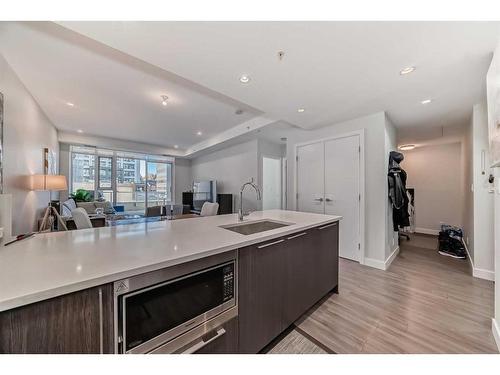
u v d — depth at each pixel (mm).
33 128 3197
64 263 868
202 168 7652
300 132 4160
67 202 4410
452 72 1964
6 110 2260
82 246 1125
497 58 1399
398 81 2148
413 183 5504
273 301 1487
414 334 1638
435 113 3076
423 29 1411
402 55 1708
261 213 2664
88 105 3498
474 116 2721
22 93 2719
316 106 2820
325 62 1815
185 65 1865
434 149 5207
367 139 3199
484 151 2645
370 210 3158
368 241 3170
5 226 1139
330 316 1877
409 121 3469
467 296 2205
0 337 616
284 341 1570
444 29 1407
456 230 3947
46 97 3178
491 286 2422
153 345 890
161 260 908
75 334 722
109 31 1427
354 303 2088
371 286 2451
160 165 7719
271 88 2314
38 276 742
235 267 1224
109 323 785
